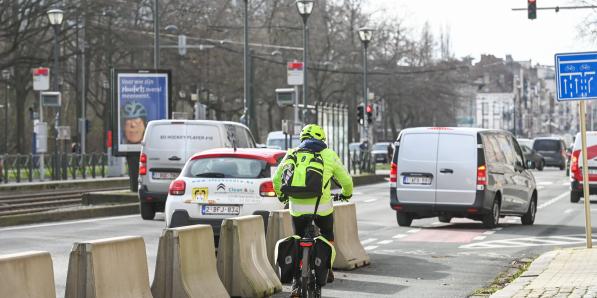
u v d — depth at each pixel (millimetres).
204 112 160750
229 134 68750
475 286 35875
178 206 47625
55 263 42969
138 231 59656
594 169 89500
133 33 163125
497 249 49844
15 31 146375
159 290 28344
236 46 199250
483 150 61438
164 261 28453
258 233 33812
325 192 28703
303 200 28594
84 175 129250
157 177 67875
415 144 62594
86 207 75438
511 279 37438
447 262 43938
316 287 28781
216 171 47875
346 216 41594
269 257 36531
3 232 58969
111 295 24828
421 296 33250
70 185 115562
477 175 61125
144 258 26812
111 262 25016
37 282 22016
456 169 61562
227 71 195625
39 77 126750
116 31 160125
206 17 193750
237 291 31812
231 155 48281
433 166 61969
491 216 62406
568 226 65188
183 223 47438
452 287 35594
